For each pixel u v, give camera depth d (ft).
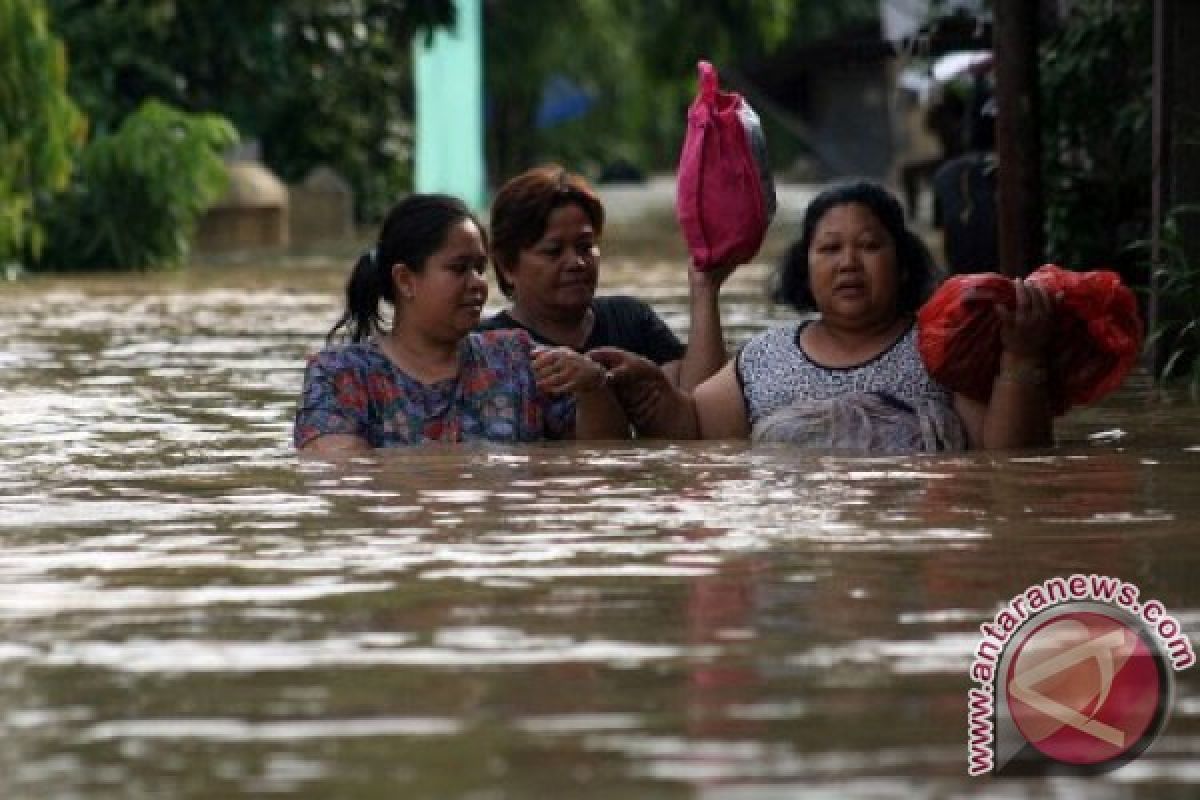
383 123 226.58
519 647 33.35
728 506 45.01
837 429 52.31
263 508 45.39
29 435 58.34
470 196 266.57
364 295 53.52
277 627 34.83
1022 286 51.72
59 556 40.57
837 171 251.60
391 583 37.91
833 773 27.27
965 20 112.27
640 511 44.42
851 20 324.80
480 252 53.01
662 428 53.78
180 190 160.76
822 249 52.49
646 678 31.53
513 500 45.80
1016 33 77.25
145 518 44.42
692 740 28.60
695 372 55.47
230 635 34.32
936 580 37.76
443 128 253.85
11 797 26.76
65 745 28.73
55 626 35.04
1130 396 66.28
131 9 188.55
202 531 42.93
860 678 31.40
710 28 265.34
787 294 53.83
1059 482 47.85
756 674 31.65
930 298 52.80
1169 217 70.44
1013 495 46.24
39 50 148.46
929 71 129.80
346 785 27.02
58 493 47.75
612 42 341.82
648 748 28.27
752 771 27.32
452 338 53.01
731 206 55.21
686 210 55.47
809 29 322.34
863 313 52.49
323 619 35.35
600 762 27.73
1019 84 77.41
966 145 119.65
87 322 104.37
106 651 33.42
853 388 52.80
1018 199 77.56
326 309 113.39
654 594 36.88
